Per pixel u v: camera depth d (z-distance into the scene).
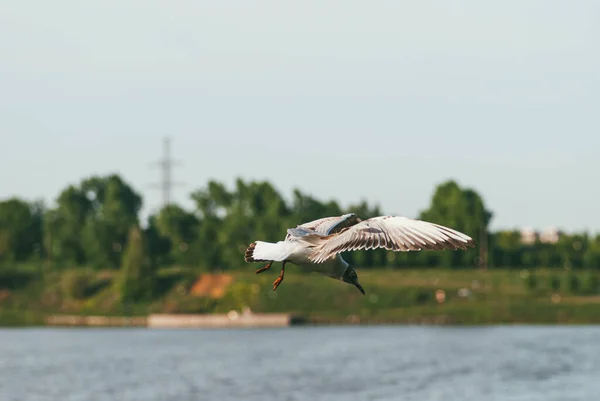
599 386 53.91
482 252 161.88
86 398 52.97
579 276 140.62
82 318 137.88
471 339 92.19
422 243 7.48
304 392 53.62
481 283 140.88
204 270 155.62
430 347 83.88
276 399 50.81
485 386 55.00
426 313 125.00
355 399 50.09
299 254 8.83
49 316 141.62
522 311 121.75
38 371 68.56
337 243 7.77
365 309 130.88
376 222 7.85
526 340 89.19
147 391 55.81
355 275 9.43
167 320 132.12
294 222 158.25
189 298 141.00
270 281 143.50
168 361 75.88
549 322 117.94
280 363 71.94
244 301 135.50
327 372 64.38
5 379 63.03
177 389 56.50
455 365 67.75
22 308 146.25
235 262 154.00
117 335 111.00
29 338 107.12
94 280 152.12
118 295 145.00
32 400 52.31
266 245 9.09
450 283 140.75
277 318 126.50
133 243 145.50
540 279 138.75
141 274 144.00
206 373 65.75
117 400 51.91
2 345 96.19
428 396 51.03
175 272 153.75
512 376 59.97
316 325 123.75
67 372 67.62
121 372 67.44
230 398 51.72
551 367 64.94
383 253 157.00
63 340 103.06
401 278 145.50
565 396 50.06
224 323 129.75
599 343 83.94
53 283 154.62
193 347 89.81
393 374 62.41
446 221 164.25
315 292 137.75
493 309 123.81
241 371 66.56
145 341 99.56
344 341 93.19
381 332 105.81
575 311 121.00
